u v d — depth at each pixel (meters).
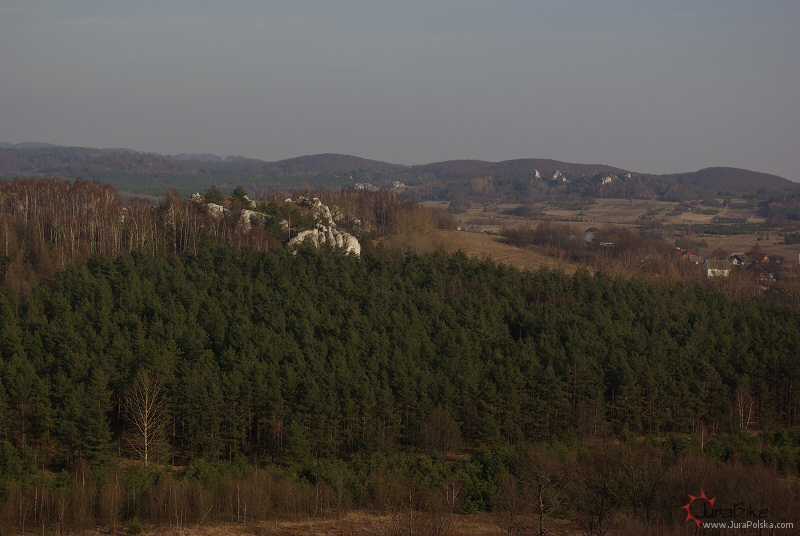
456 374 94.31
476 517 69.19
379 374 94.56
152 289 121.31
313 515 69.00
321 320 110.94
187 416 86.44
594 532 60.81
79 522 64.50
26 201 174.62
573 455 77.69
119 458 80.50
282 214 173.75
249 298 117.75
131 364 93.25
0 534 61.62
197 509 67.62
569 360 98.81
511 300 130.88
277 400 86.31
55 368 92.44
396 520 63.72
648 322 120.06
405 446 90.56
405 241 174.50
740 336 111.00
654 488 66.62
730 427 92.81
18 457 74.69
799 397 99.38
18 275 129.38
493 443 85.75
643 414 94.31
